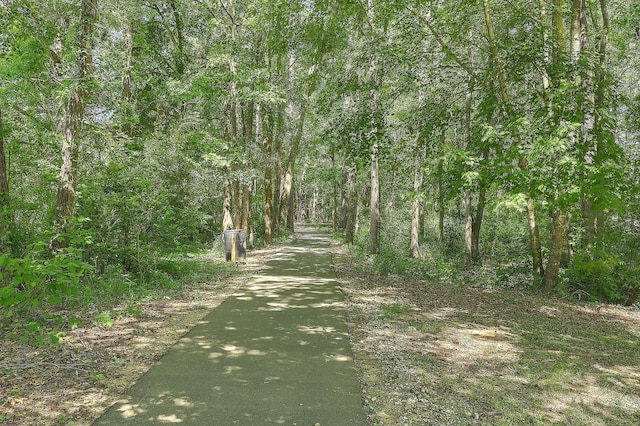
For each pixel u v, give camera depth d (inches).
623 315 350.6
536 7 410.6
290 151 1168.2
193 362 196.2
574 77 395.5
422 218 909.2
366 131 423.2
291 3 451.8
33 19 423.2
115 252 380.8
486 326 288.2
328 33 462.6
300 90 820.6
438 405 160.6
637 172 367.9
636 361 229.5
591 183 326.6
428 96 483.5
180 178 592.4
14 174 458.6
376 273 521.7
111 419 141.2
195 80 634.8
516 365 209.6
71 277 199.8
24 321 241.9
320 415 147.4
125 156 425.4
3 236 310.5
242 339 233.5
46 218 388.8
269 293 371.2
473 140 444.1
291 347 221.5
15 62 450.9
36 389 162.6
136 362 194.9
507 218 804.0
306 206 2827.3
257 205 1071.0
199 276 451.8
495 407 161.6
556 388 184.5
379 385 176.2
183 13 732.0
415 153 497.0
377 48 431.2
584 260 436.5
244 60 702.5
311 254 730.8
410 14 417.7
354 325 271.3
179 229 499.8
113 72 532.4
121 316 273.9
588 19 666.8
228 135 765.3
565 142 318.0
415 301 362.6
